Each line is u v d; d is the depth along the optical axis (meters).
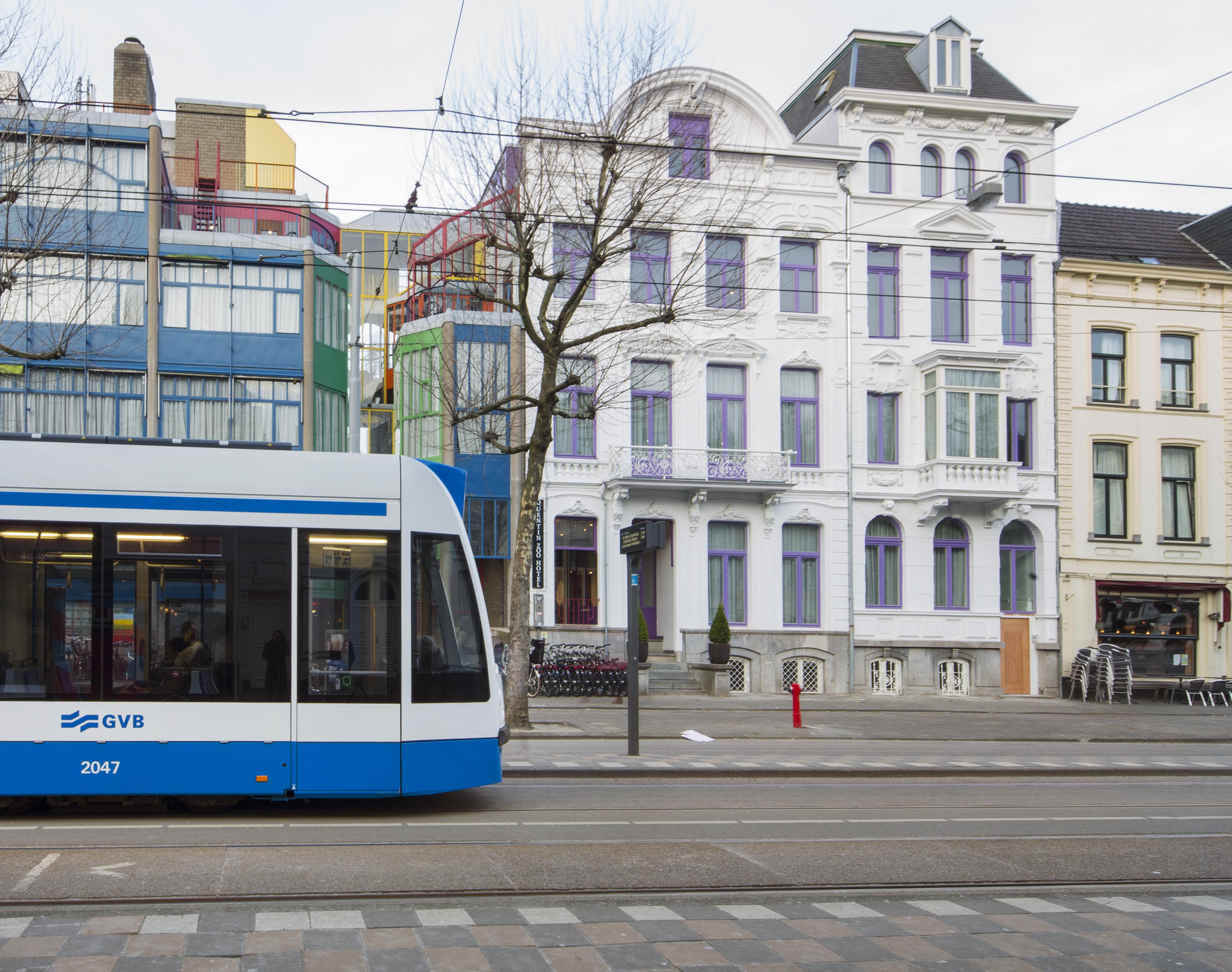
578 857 8.73
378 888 7.57
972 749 18.70
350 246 38.16
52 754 9.85
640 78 19.02
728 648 27.91
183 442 10.48
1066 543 31.95
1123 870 8.93
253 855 8.52
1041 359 32.16
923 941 6.66
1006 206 32.22
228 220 29.45
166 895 7.21
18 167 17.47
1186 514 33.19
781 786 13.49
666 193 25.09
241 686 10.20
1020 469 31.77
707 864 8.60
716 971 5.96
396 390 29.47
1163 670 32.41
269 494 10.48
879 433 31.47
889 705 27.59
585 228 20.22
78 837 9.20
